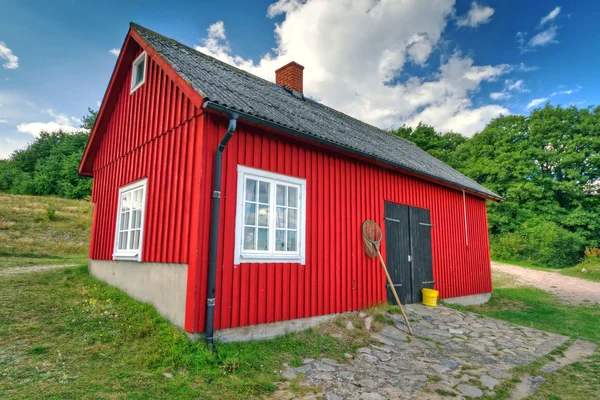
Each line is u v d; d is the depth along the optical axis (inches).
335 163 272.7
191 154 200.5
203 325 178.2
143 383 136.3
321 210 254.4
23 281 275.0
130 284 248.2
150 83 267.4
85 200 1082.1
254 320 200.5
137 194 264.7
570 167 1082.7
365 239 283.9
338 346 209.2
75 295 244.8
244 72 359.9
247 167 209.6
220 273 188.2
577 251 867.4
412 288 336.8
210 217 188.5
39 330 179.3
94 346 167.3
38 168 1405.0
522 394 164.7
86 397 121.8
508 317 348.8
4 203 764.6
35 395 119.6
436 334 254.1
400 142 530.0
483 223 471.5
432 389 160.7
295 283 227.6
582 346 255.8
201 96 176.4
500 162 1138.0
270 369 165.9
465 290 413.7
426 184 378.0
